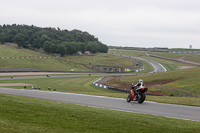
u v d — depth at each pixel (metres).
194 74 70.50
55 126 9.73
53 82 69.19
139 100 19.12
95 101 20.14
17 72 99.06
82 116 11.90
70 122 10.59
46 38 199.50
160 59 198.00
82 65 153.62
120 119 11.76
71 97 23.00
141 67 146.38
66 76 92.19
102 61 174.00
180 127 10.75
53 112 12.37
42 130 8.97
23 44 197.38
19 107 12.88
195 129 10.52
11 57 149.25
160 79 67.00
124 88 56.31
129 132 9.67
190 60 189.38
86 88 56.69
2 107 12.15
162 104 18.81
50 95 24.61
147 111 15.69
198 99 22.41
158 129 10.29
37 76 86.50
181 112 15.56
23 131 8.56
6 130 8.37
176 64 163.62
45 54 182.62
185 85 52.75
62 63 149.88
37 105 14.12
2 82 62.88
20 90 30.81
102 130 9.74
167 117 13.42
